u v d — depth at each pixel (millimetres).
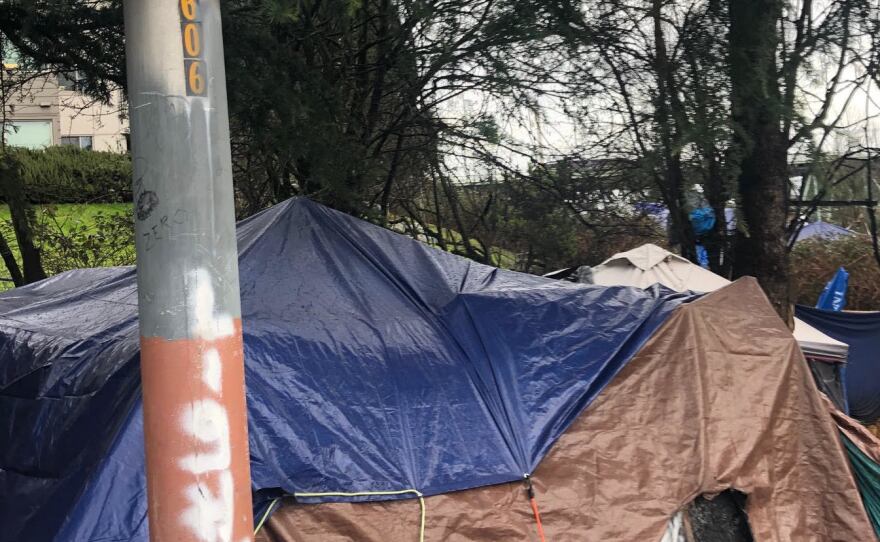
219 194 2289
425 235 11133
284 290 4668
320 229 5227
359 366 4391
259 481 3846
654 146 8547
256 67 6855
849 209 14984
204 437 2258
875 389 11016
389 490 4074
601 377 4852
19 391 4590
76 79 7438
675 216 9586
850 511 4941
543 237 10672
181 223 2215
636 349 4945
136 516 3439
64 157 14398
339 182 7551
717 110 7559
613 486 4586
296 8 5703
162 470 2256
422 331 4727
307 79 7266
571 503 4469
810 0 8094
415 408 4367
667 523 4551
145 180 2221
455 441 4340
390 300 4895
